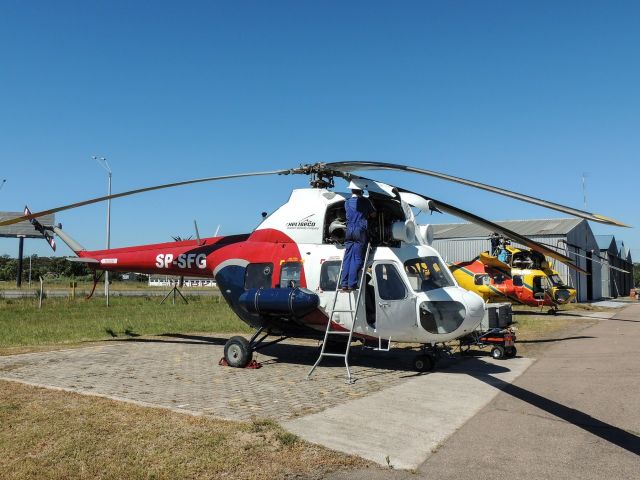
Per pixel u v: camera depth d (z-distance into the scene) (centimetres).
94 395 715
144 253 1243
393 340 950
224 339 1408
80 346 1242
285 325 1034
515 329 1695
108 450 502
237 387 809
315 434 565
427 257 967
